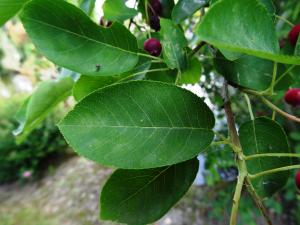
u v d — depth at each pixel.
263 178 0.09
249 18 0.06
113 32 0.08
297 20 0.16
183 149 0.07
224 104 0.08
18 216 0.57
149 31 0.11
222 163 0.22
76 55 0.08
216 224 0.40
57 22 0.07
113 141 0.06
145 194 0.08
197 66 0.10
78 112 0.06
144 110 0.07
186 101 0.07
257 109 0.20
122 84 0.07
